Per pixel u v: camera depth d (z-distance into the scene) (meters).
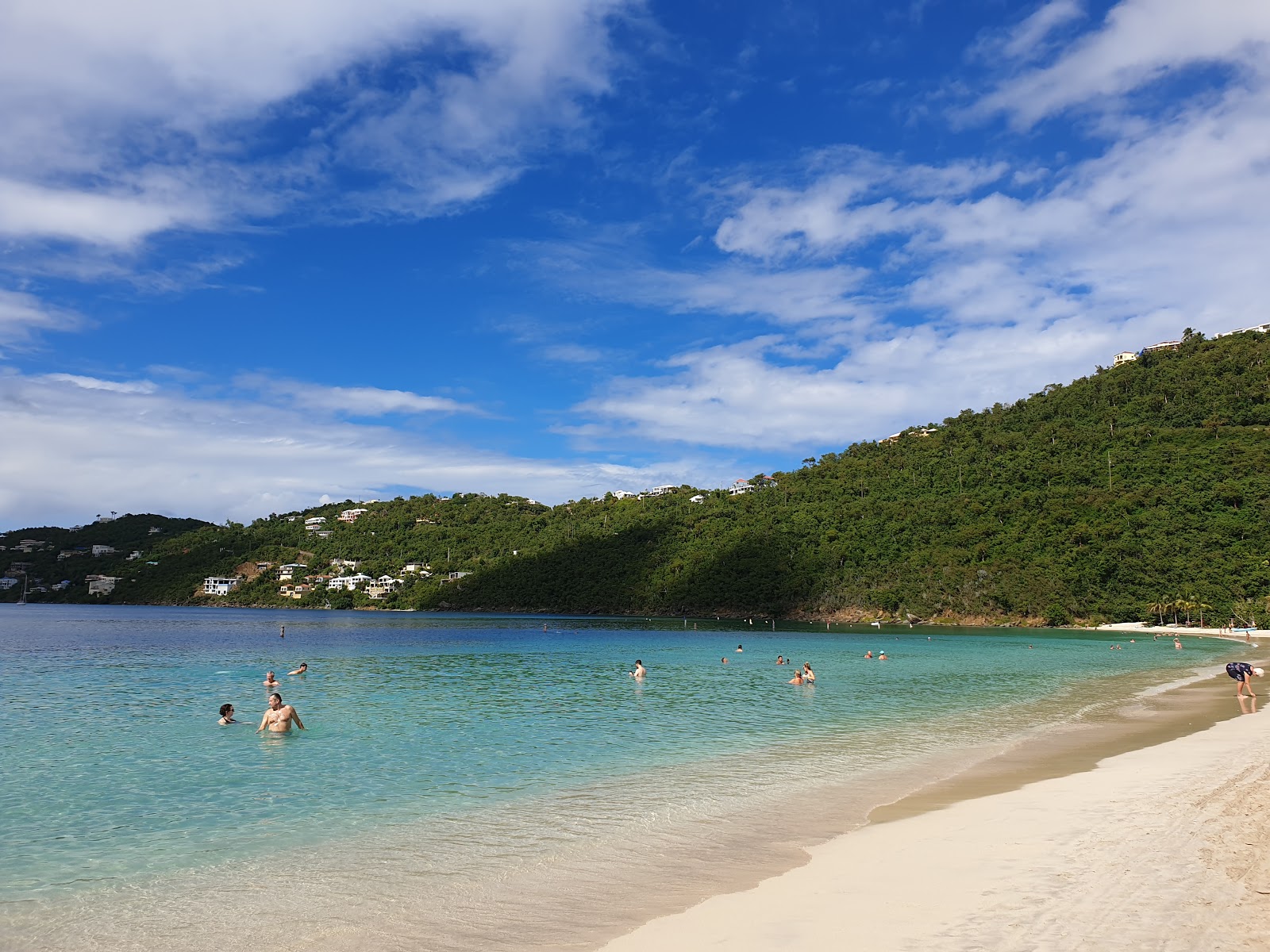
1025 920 7.70
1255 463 111.25
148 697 33.50
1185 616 98.38
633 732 23.70
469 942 8.13
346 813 14.22
